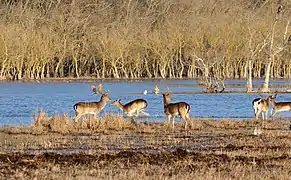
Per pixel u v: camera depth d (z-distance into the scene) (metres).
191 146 90.81
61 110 172.88
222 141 96.81
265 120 133.62
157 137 101.69
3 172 66.75
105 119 116.25
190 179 62.91
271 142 94.88
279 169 69.62
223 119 133.25
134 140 97.50
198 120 129.00
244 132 110.19
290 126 117.44
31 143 93.50
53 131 110.81
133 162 74.31
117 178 63.31
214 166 71.56
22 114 159.50
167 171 68.12
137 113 137.12
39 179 62.94
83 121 115.50
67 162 73.81
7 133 107.69
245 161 75.62
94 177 63.62
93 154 80.44
